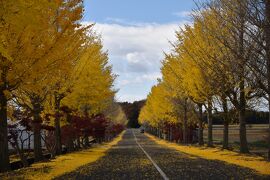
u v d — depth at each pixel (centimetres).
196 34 2455
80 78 2362
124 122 13138
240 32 1681
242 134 2555
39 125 2141
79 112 3192
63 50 1330
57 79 1878
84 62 2378
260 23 1484
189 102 4550
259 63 1662
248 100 2609
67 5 1340
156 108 6131
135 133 13062
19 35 1181
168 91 4434
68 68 1368
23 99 1923
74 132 3161
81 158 2339
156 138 8638
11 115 2017
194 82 2894
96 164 1950
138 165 1884
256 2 1486
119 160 2238
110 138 7812
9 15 949
